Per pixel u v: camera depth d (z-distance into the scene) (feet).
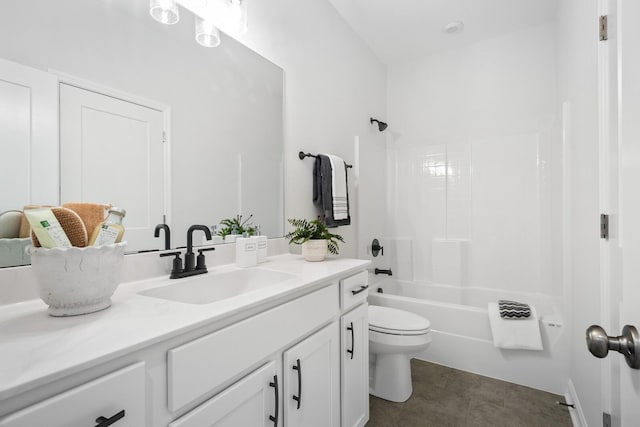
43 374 1.41
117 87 3.32
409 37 8.66
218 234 4.44
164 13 3.74
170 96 3.86
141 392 1.82
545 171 7.93
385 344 5.51
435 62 9.52
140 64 3.54
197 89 4.19
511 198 8.36
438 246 9.14
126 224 3.36
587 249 4.43
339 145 7.61
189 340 2.11
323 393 3.66
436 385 6.24
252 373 2.63
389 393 5.76
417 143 9.76
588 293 4.38
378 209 9.60
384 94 10.13
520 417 5.24
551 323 6.04
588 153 4.34
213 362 2.25
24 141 2.64
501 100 8.54
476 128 8.87
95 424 1.60
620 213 1.80
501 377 6.43
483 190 8.73
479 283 8.72
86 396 1.57
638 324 1.58
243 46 4.93
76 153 2.98
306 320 3.34
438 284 9.12
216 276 3.77
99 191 3.14
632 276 1.64
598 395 3.91
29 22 2.69
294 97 6.06
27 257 2.63
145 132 3.58
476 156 8.85
